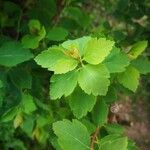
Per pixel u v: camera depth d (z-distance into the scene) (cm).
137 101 54
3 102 21
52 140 20
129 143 20
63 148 16
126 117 54
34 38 22
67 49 16
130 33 28
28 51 20
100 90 15
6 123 24
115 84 20
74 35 26
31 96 23
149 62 20
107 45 16
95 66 16
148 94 51
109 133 20
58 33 23
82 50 16
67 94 16
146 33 28
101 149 16
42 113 26
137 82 19
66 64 16
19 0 30
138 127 58
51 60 16
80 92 17
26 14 28
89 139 16
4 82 21
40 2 27
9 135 37
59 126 16
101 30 27
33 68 23
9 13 29
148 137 58
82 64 16
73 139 16
